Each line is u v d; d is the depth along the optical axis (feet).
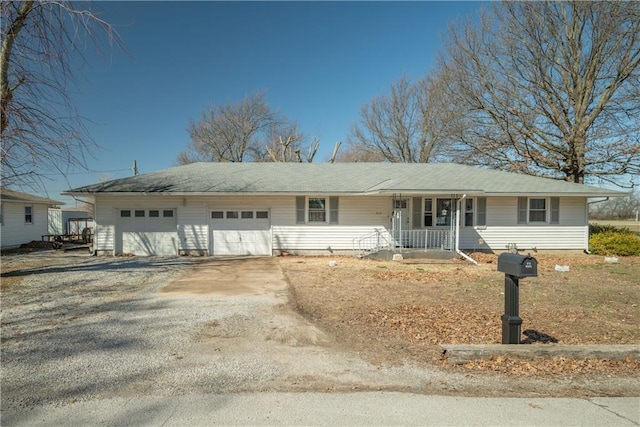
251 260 48.08
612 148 65.41
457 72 76.95
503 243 54.24
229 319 20.39
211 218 52.90
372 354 15.20
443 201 53.21
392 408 10.62
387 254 48.96
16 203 65.57
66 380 12.53
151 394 11.50
